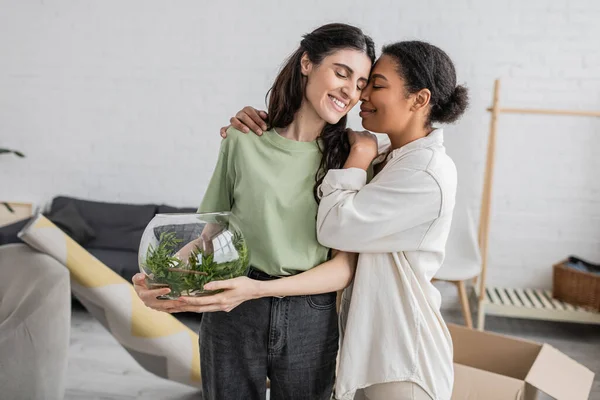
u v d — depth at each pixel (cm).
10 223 400
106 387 256
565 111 324
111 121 412
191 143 406
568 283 339
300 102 135
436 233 134
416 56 130
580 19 352
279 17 384
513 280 377
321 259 139
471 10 361
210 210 148
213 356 141
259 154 138
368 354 137
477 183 373
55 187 424
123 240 385
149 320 230
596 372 290
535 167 367
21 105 421
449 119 139
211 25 393
